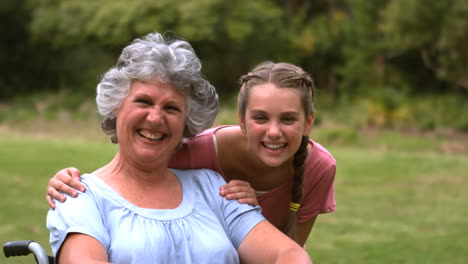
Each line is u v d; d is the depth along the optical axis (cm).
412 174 1016
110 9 2034
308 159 263
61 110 1955
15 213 645
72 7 2164
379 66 2036
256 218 240
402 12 1623
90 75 2294
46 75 2403
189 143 255
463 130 1623
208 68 2166
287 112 233
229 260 226
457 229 653
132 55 226
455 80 1677
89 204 219
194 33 1941
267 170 258
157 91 225
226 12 2016
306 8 2302
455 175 1010
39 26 2203
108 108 230
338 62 2192
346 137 1444
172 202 233
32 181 838
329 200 277
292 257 220
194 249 223
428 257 529
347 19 2197
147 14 1969
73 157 1044
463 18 1538
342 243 577
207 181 246
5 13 2309
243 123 246
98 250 209
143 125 226
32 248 215
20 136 1474
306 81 239
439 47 1602
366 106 1692
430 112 1719
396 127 1627
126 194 228
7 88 2302
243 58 2152
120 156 233
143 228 219
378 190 888
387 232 632
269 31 2072
